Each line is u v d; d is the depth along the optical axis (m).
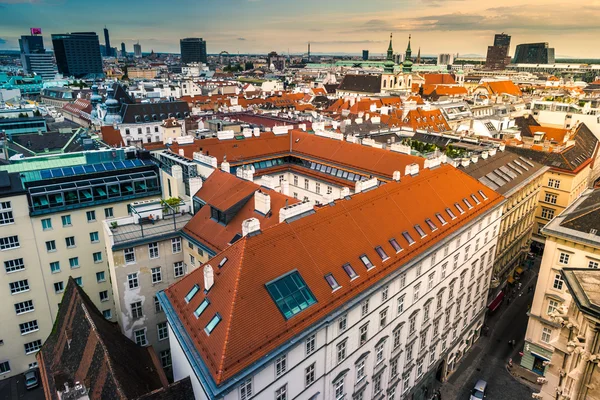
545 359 62.47
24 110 157.00
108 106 164.50
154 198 71.69
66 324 49.38
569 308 22.23
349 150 83.50
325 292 39.97
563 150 102.00
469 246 62.81
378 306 45.25
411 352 53.78
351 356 43.31
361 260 45.00
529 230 95.38
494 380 63.44
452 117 151.88
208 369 31.91
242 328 33.81
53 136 109.19
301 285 39.06
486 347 71.31
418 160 72.12
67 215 62.94
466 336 68.69
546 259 59.78
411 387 55.97
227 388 30.53
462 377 64.38
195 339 35.06
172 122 130.38
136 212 56.53
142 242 51.47
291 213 44.34
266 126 121.25
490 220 67.81
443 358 62.22
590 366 20.58
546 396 23.62
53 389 42.47
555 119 142.00
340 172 80.88
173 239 54.66
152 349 48.59
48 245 61.94
